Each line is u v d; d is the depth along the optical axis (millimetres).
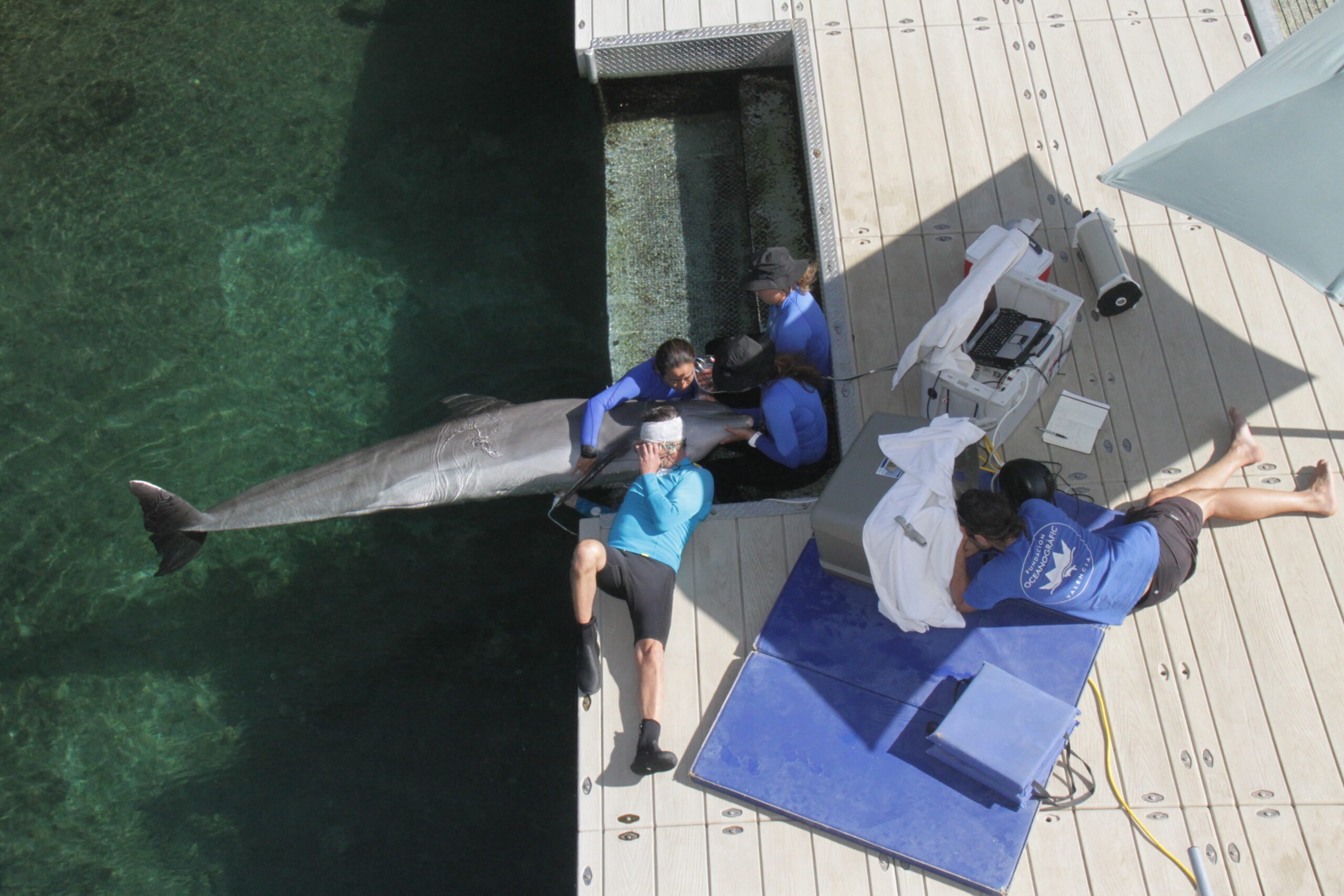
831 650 4500
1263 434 5141
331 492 5852
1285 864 4023
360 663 6016
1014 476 4367
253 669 6020
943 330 4586
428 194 7988
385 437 6809
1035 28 6699
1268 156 4270
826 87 6477
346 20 9047
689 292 6723
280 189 8023
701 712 4492
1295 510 4789
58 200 8023
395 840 5414
